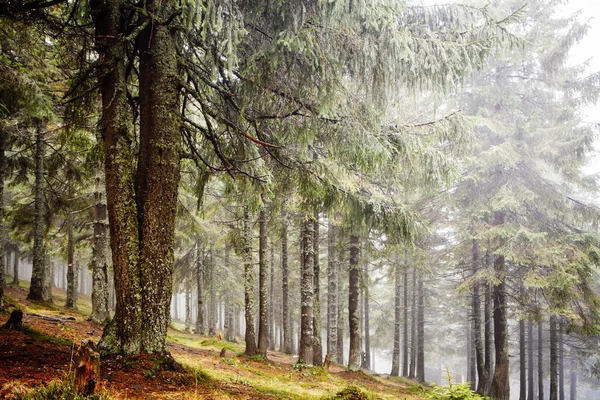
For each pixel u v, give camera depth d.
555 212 16.89
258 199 9.36
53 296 30.67
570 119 16.95
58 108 10.89
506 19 7.63
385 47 7.12
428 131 8.78
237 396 6.30
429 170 9.20
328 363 15.09
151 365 6.18
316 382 11.59
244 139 8.88
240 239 17.09
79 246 22.17
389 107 8.76
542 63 17.08
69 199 17.05
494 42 7.82
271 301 29.00
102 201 14.74
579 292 16.31
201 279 24.89
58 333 9.84
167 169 7.05
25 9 6.48
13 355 6.00
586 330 16.31
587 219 16.89
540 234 15.27
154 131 7.12
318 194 9.39
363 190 12.13
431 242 20.69
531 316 17.02
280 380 10.62
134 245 6.65
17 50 9.42
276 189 10.50
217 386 6.68
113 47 7.08
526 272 16.48
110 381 5.27
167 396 5.22
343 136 8.05
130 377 5.66
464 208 18.41
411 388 14.82
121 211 6.65
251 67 7.05
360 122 8.09
